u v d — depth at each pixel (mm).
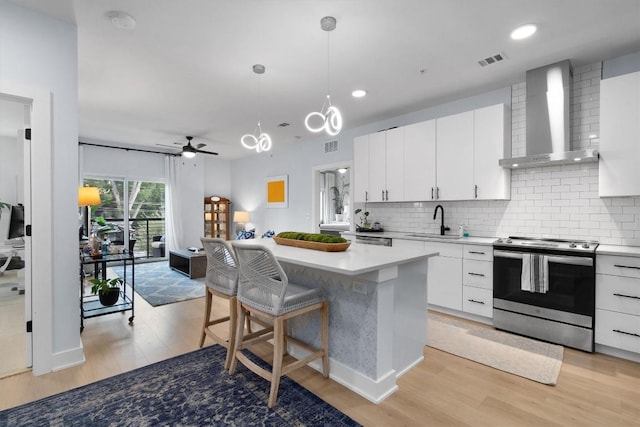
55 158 2303
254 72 3201
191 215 7551
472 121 3584
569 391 2074
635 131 2586
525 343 2791
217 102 4082
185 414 1829
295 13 2256
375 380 1968
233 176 8352
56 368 2297
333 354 2240
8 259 2816
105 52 2799
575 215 3162
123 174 6641
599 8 2197
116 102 4078
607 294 2533
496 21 2352
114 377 2213
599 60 2977
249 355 2576
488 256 3193
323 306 2156
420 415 1837
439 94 3809
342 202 8992
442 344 2775
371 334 1989
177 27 2428
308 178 6215
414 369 2354
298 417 1810
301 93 3779
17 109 2680
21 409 1863
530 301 2910
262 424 1753
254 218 7656
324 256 2168
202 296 4270
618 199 2928
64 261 2355
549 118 3068
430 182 3943
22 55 2166
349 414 1845
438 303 3594
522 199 3506
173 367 2357
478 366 2398
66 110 2344
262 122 4988
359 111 4441
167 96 3869
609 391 2070
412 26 2416
